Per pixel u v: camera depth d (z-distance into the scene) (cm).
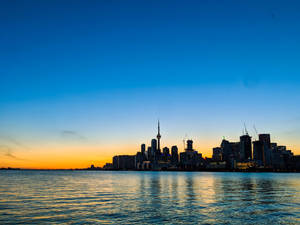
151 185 10675
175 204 4700
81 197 5897
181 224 3138
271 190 7938
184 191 7525
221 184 11606
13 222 3244
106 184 11438
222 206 4450
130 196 6103
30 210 4084
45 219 3409
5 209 4181
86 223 3186
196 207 4341
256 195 6319
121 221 3291
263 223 3183
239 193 6856
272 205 4572
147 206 4462
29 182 12775
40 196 6109
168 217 3525
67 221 3294
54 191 7519
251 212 3878
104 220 3347
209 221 3288
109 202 5003
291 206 4459
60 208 4275
